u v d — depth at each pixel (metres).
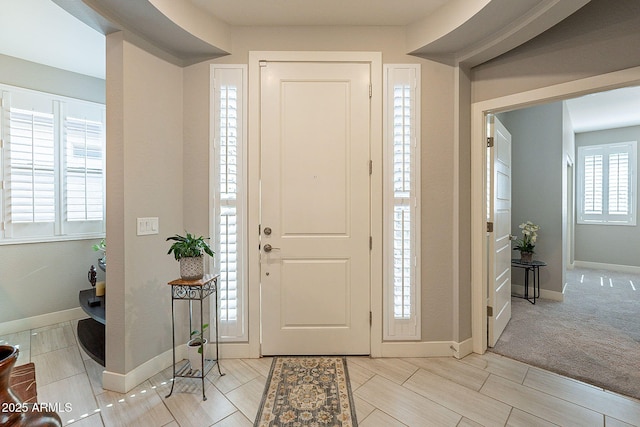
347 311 2.44
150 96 2.16
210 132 2.39
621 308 3.60
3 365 0.67
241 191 2.40
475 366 2.30
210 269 2.41
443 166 2.44
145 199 2.13
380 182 2.41
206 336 2.42
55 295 3.08
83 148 3.22
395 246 2.43
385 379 2.12
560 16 1.83
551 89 2.12
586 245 5.91
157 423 1.71
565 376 2.17
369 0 2.09
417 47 2.32
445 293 2.46
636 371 2.22
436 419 1.74
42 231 2.99
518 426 1.69
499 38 2.10
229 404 1.87
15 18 2.32
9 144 2.79
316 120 2.41
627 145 5.49
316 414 1.78
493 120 2.60
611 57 1.88
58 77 3.10
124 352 2.00
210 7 2.16
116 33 1.98
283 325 2.44
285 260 2.43
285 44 2.39
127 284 2.02
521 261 3.95
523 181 4.24
